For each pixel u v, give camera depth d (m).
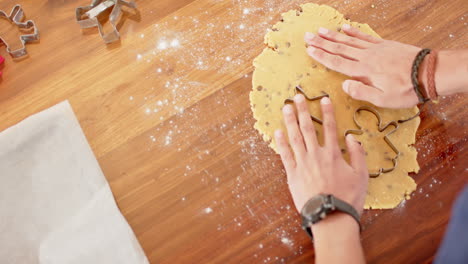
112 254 1.04
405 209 1.05
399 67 1.06
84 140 1.11
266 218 1.05
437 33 1.15
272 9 1.18
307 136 1.05
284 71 1.13
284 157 1.05
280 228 1.05
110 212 1.06
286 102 1.11
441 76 1.03
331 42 1.11
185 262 1.04
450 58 1.04
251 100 1.11
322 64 1.12
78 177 1.09
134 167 1.09
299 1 1.19
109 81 1.14
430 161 1.08
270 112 1.10
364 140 1.08
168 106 1.12
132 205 1.07
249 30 1.17
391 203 1.05
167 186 1.08
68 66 1.16
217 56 1.15
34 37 1.17
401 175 1.06
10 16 1.19
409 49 1.07
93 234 1.05
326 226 0.98
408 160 1.07
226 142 1.10
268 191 1.07
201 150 1.10
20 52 1.16
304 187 1.02
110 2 1.19
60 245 1.05
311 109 1.10
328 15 1.17
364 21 1.17
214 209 1.06
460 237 0.77
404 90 1.05
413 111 1.10
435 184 1.06
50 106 1.13
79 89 1.14
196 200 1.07
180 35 1.17
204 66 1.15
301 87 1.11
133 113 1.12
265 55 1.14
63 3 1.20
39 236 1.06
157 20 1.18
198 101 1.12
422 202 1.05
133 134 1.11
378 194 1.05
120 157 1.10
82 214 1.06
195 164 1.09
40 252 1.05
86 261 1.04
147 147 1.10
